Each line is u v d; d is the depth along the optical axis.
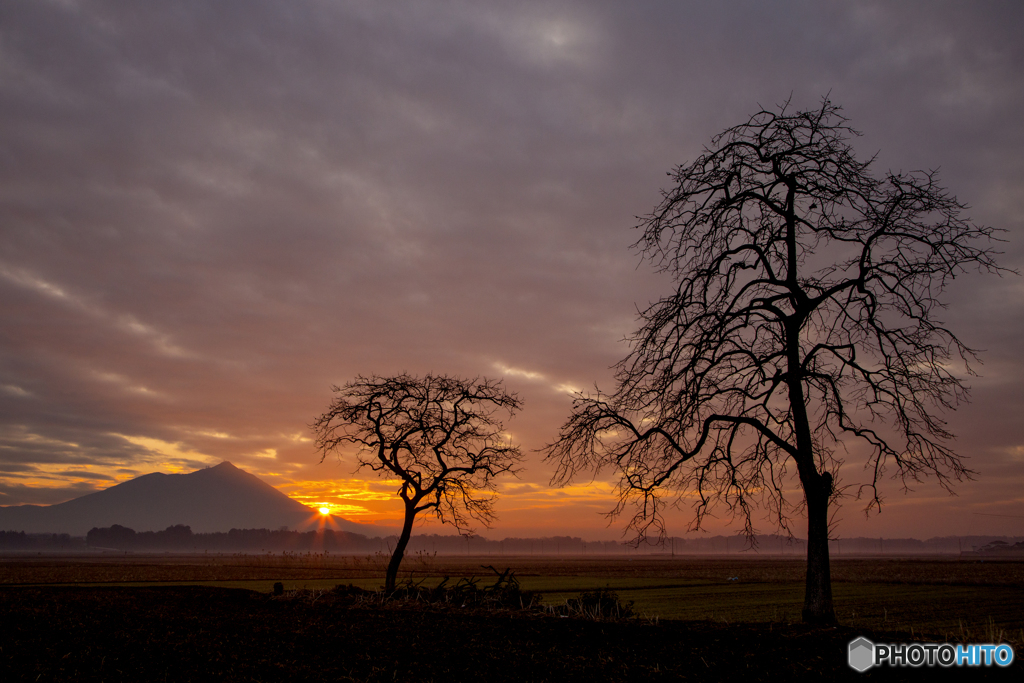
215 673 12.32
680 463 13.86
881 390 13.98
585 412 14.84
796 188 14.40
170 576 55.59
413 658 13.42
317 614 21.75
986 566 89.94
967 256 13.09
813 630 12.93
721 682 10.45
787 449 13.80
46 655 14.43
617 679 11.02
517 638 15.59
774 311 14.39
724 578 60.75
